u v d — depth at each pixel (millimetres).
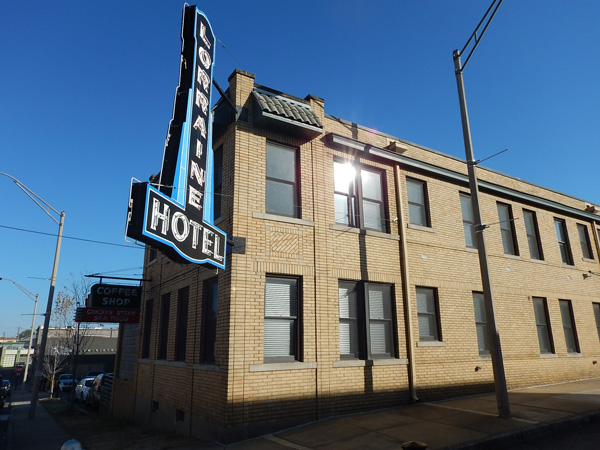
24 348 94812
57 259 20672
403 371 10953
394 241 11844
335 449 7215
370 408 10172
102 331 51469
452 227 13289
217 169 10930
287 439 8141
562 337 15125
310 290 10062
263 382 8906
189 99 8055
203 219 8055
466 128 9953
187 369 10602
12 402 31062
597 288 17297
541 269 15406
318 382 9555
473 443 7055
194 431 9711
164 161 7715
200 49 8648
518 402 10453
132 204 6277
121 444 9930
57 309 39031
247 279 9297
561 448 7172
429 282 12203
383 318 11227
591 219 18281
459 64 10320
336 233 10859
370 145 11898
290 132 10805
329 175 11273
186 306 11906
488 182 14492
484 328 13219
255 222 9734
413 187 13062
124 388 15875
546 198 16703
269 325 9547
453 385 11781
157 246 6797
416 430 8055
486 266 9312
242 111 10289
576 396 11008
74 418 17812
